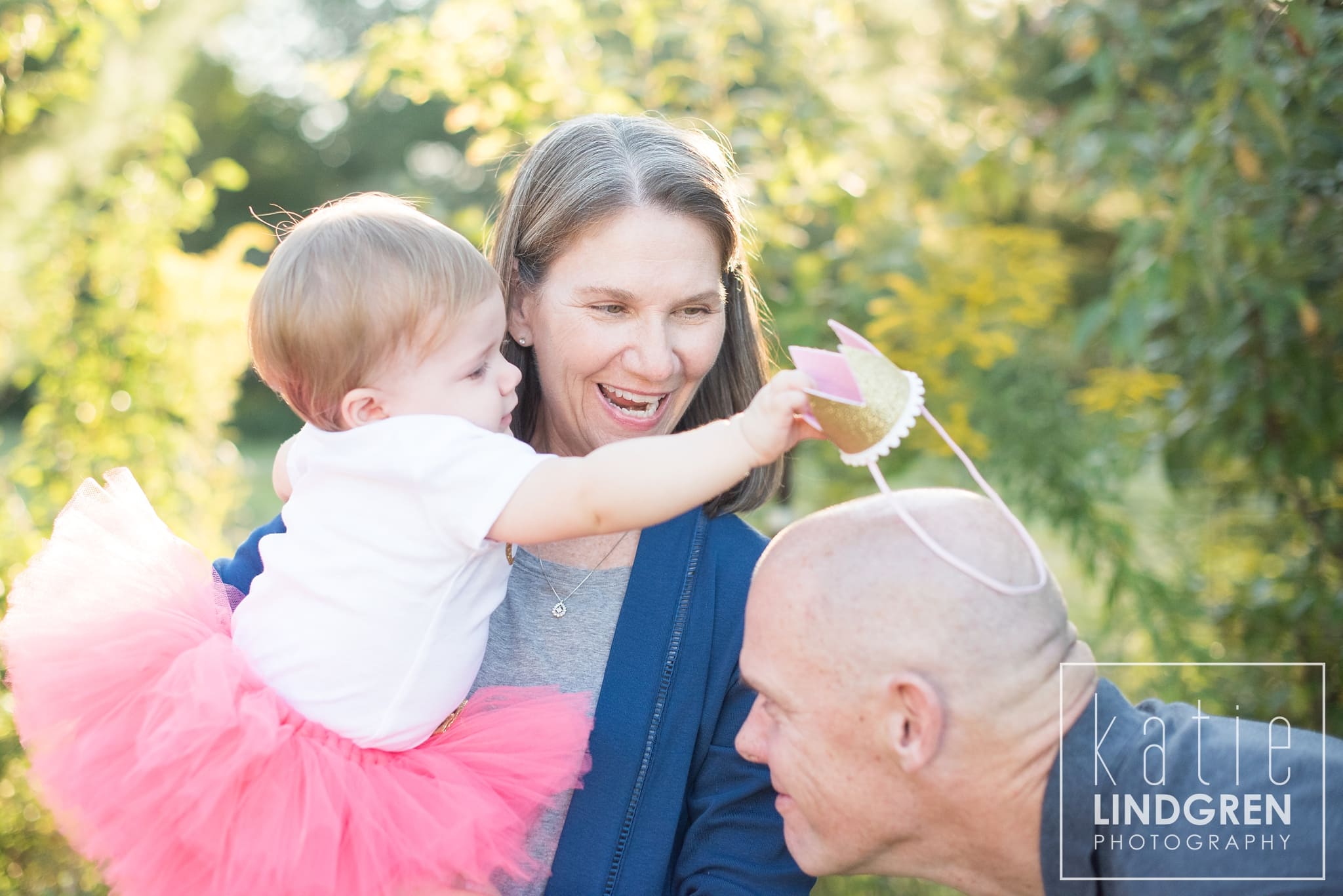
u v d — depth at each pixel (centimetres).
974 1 436
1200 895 114
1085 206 400
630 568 173
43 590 158
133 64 733
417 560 147
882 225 436
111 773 144
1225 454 363
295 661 150
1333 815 115
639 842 159
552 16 371
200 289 513
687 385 175
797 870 157
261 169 2230
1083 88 482
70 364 485
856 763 122
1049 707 118
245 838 138
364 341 151
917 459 405
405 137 2277
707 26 376
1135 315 314
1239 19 278
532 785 150
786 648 126
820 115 381
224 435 630
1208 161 293
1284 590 363
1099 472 400
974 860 123
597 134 169
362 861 140
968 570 119
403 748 152
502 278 175
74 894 307
